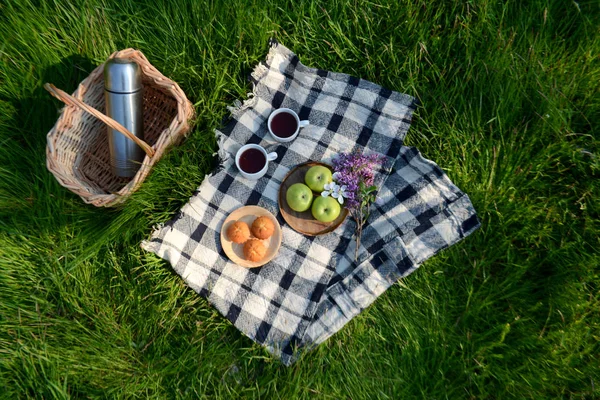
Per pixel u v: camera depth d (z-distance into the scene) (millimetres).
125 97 1055
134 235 1217
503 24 1211
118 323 1183
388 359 1156
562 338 1089
